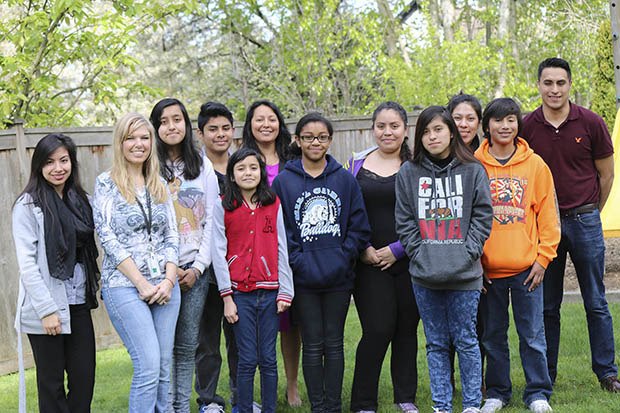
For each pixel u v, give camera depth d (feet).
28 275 12.95
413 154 15.56
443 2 50.08
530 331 15.10
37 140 22.38
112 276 13.37
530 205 15.02
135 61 31.45
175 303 13.88
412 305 15.52
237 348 16.19
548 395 15.30
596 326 16.30
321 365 15.16
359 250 15.20
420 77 42.65
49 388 13.25
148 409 13.16
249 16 53.01
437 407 14.61
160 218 13.75
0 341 21.84
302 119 15.26
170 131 14.99
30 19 29.01
